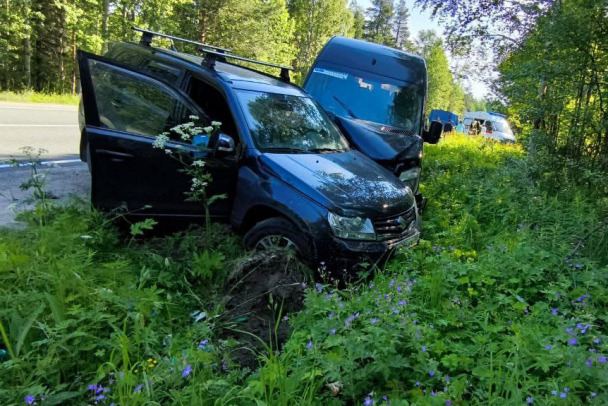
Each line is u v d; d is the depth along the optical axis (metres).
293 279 3.77
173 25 34.16
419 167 6.91
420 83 8.07
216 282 3.97
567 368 2.67
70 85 39.69
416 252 4.63
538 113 8.62
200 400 2.39
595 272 4.27
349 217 4.16
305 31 57.91
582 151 8.66
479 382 2.75
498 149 17.55
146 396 2.40
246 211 4.49
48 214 4.20
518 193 7.96
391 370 2.79
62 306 2.94
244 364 3.02
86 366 2.70
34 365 2.56
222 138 4.41
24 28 29.70
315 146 5.18
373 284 3.93
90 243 3.95
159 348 2.96
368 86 7.97
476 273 4.21
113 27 32.91
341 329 3.04
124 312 3.14
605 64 7.82
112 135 4.34
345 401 2.69
